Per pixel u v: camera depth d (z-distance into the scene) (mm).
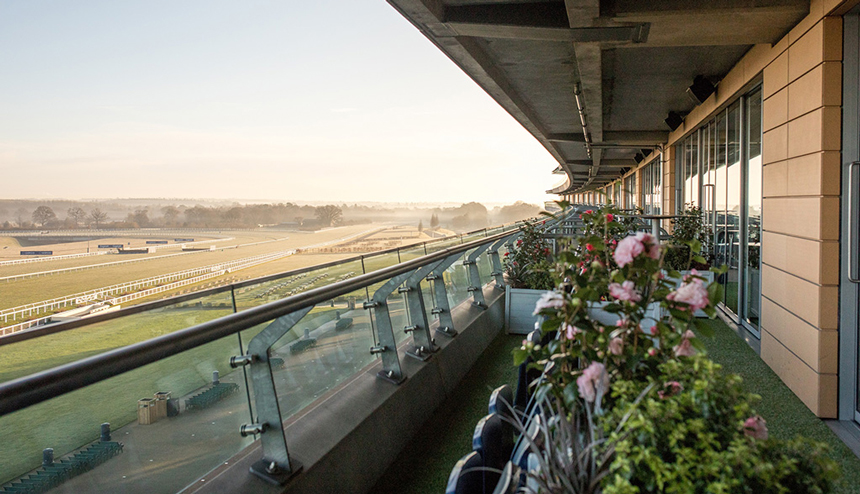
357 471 2428
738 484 978
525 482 1389
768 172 4750
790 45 4191
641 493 1106
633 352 1457
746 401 1173
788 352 4113
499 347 5328
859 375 3410
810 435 3242
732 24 4215
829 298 3473
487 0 4957
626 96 8836
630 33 4781
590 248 1791
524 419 2076
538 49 6891
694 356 1352
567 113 11742
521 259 6434
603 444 1169
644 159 16844
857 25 3412
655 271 1419
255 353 2027
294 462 2061
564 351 1471
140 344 1262
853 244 3301
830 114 3477
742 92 6227
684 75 7328
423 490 2518
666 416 1113
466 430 3227
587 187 44281
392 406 2928
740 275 6211
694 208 8391
